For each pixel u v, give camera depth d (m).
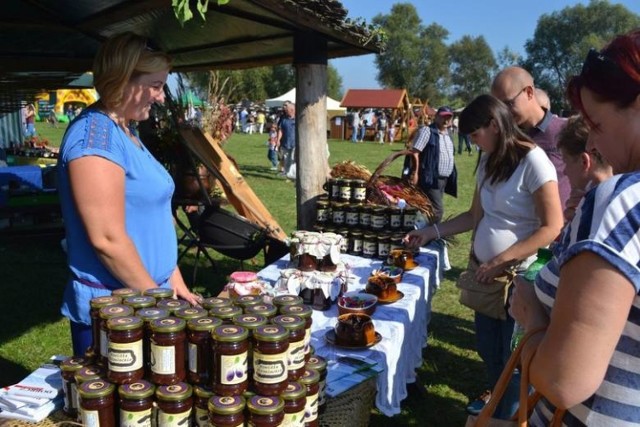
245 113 34.84
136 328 1.55
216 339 1.52
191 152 4.67
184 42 5.14
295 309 1.81
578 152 2.22
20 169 6.93
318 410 1.81
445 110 6.32
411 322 2.81
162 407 1.52
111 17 4.00
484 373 4.11
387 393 2.37
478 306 2.76
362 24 4.04
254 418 1.49
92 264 2.04
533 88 3.11
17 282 5.59
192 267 6.11
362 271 3.51
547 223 2.50
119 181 1.96
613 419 1.09
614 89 1.03
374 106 35.16
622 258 0.97
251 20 3.76
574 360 1.01
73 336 2.13
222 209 4.75
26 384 1.84
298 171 4.27
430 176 6.35
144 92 2.07
